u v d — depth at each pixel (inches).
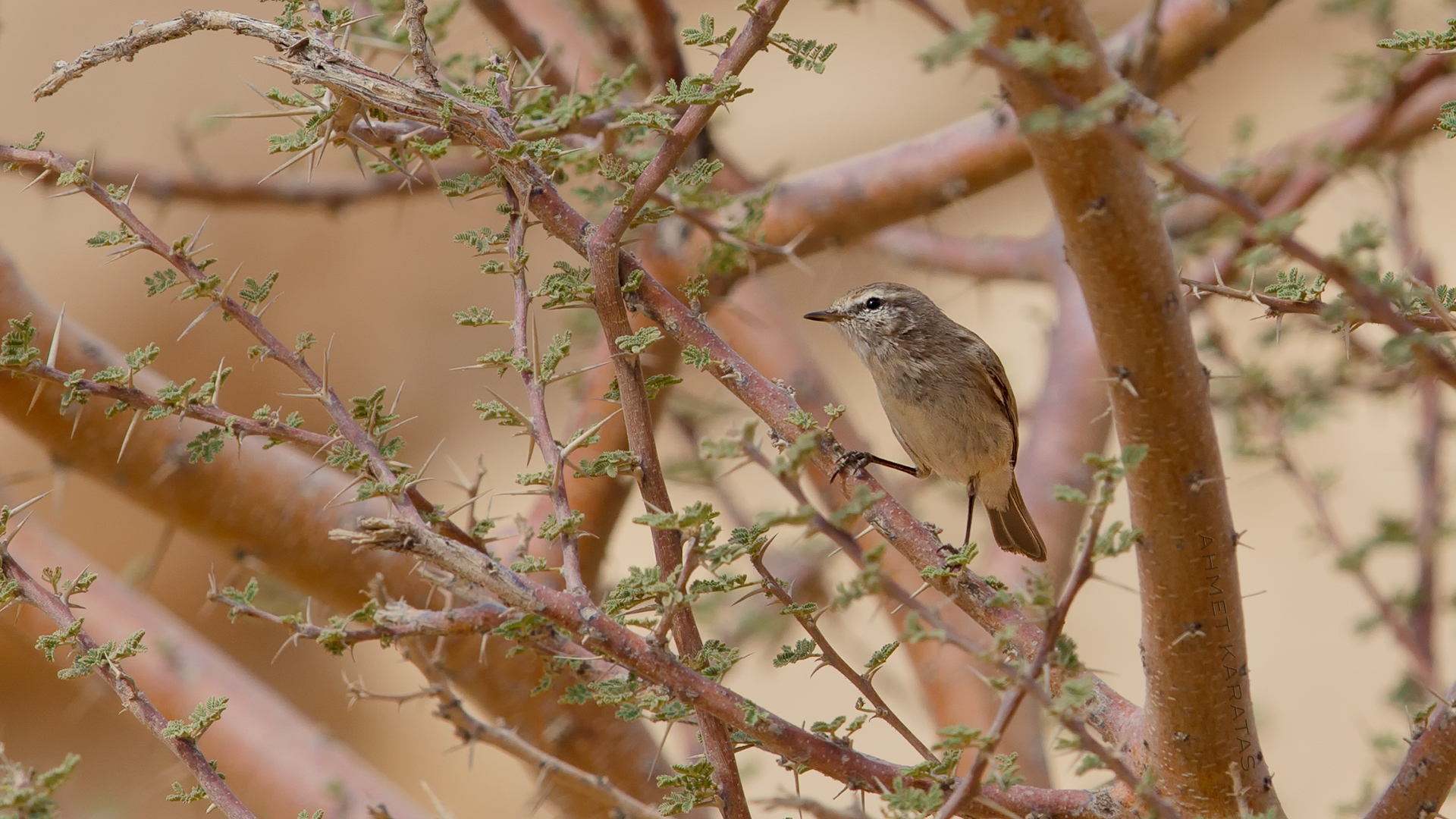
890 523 261.3
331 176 498.0
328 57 245.9
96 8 846.5
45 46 838.5
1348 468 693.9
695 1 901.2
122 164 477.7
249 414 818.2
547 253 850.1
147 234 246.4
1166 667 234.1
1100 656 701.3
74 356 362.3
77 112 825.5
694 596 228.2
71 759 196.2
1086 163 193.8
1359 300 183.9
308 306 844.6
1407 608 437.1
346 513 374.9
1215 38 445.1
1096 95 185.3
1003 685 189.6
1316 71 816.3
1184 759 238.7
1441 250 753.6
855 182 463.5
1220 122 820.0
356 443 245.1
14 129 822.5
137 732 563.2
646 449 249.6
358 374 837.8
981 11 185.2
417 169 304.7
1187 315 211.0
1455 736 234.2
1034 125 165.3
